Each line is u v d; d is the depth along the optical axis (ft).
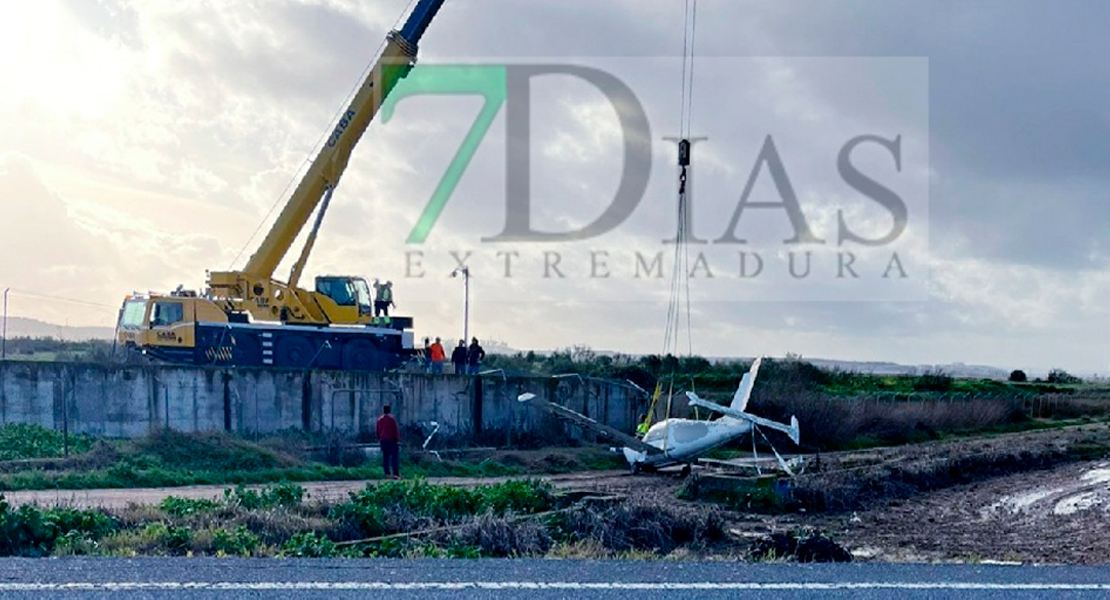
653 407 117.70
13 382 107.04
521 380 134.31
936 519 88.94
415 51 119.44
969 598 30.40
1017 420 195.42
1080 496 106.22
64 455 96.17
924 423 168.45
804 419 151.84
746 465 110.73
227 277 124.06
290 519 54.03
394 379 125.08
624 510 64.03
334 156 122.83
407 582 30.91
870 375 224.74
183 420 113.60
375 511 56.13
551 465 113.80
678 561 36.47
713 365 184.03
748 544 61.87
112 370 110.83
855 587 31.45
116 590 29.22
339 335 128.06
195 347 121.39
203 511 54.03
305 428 119.44
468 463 110.01
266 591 29.45
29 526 44.42
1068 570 35.09
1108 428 188.24
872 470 107.45
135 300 123.95
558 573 32.71
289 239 124.88
